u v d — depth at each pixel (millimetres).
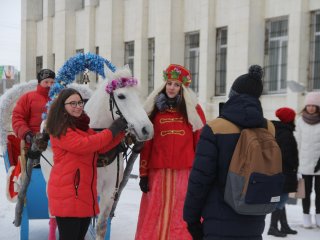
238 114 3133
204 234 3227
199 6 15398
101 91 4379
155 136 4582
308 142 6684
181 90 4602
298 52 12344
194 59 15961
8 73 29984
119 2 18516
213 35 14875
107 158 4324
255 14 13508
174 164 4508
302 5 12328
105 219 4598
